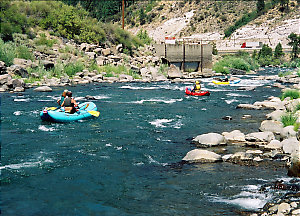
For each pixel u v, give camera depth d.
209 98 21.97
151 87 28.12
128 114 16.12
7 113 15.73
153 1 165.00
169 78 37.19
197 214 6.10
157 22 148.12
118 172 8.38
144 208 6.40
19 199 6.81
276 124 12.40
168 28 141.62
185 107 18.30
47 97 20.88
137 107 18.17
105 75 33.53
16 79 24.27
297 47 82.69
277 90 26.25
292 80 32.72
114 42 42.31
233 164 8.89
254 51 79.56
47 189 7.32
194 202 6.62
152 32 142.88
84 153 9.94
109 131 12.70
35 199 6.82
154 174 8.25
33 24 37.78
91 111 15.19
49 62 31.03
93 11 160.12
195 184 7.56
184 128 13.23
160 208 6.40
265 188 7.16
